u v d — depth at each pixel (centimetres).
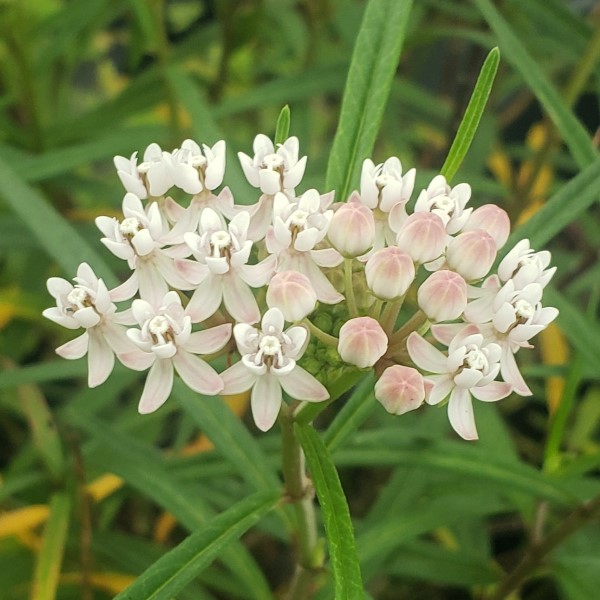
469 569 13
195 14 27
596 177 10
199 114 14
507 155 21
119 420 17
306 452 8
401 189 9
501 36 12
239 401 15
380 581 18
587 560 12
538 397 18
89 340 8
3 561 15
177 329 8
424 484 14
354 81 10
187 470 13
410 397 8
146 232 8
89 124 18
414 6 21
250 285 8
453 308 8
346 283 8
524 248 8
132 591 8
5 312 17
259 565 19
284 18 21
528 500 13
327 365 8
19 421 21
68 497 13
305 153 18
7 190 12
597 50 15
